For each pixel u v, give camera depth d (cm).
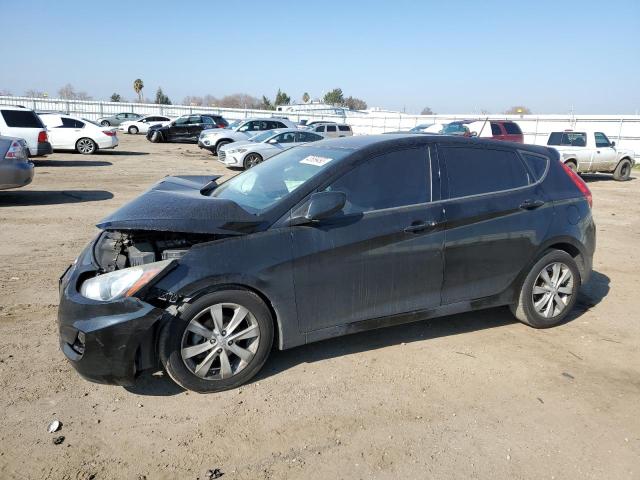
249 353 358
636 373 397
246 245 347
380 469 285
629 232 941
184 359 340
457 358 414
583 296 574
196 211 347
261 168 456
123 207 370
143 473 278
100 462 286
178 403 343
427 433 317
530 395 362
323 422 325
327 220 370
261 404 343
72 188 1233
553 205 464
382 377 382
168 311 335
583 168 1794
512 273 448
